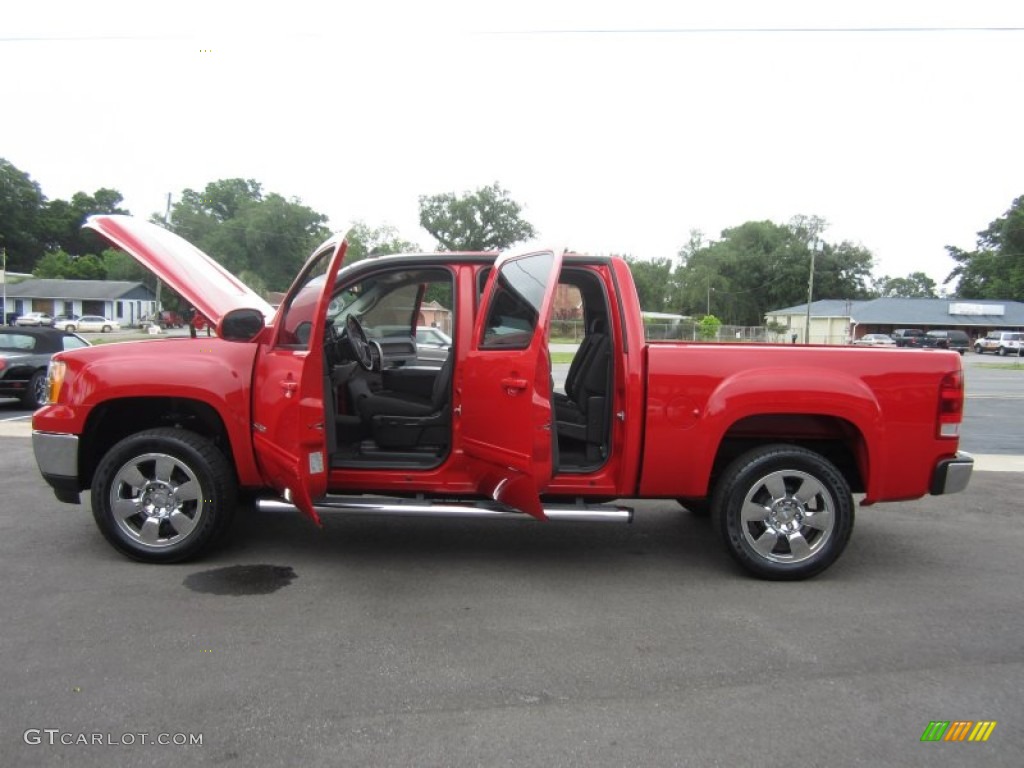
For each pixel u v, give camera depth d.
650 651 3.52
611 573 4.64
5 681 3.11
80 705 2.94
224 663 3.31
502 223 62.81
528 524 5.74
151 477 4.52
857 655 3.52
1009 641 3.70
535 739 2.77
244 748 2.68
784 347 4.47
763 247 82.38
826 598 4.25
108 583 4.24
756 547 4.45
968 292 83.88
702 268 80.38
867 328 62.44
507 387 4.12
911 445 4.41
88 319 57.19
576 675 3.27
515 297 4.33
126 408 4.80
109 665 3.26
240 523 5.56
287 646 3.49
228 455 4.77
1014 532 5.73
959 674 3.34
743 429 4.72
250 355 4.49
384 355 5.86
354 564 4.69
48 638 3.52
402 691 3.10
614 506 4.55
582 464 4.69
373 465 4.62
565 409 5.13
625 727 2.86
